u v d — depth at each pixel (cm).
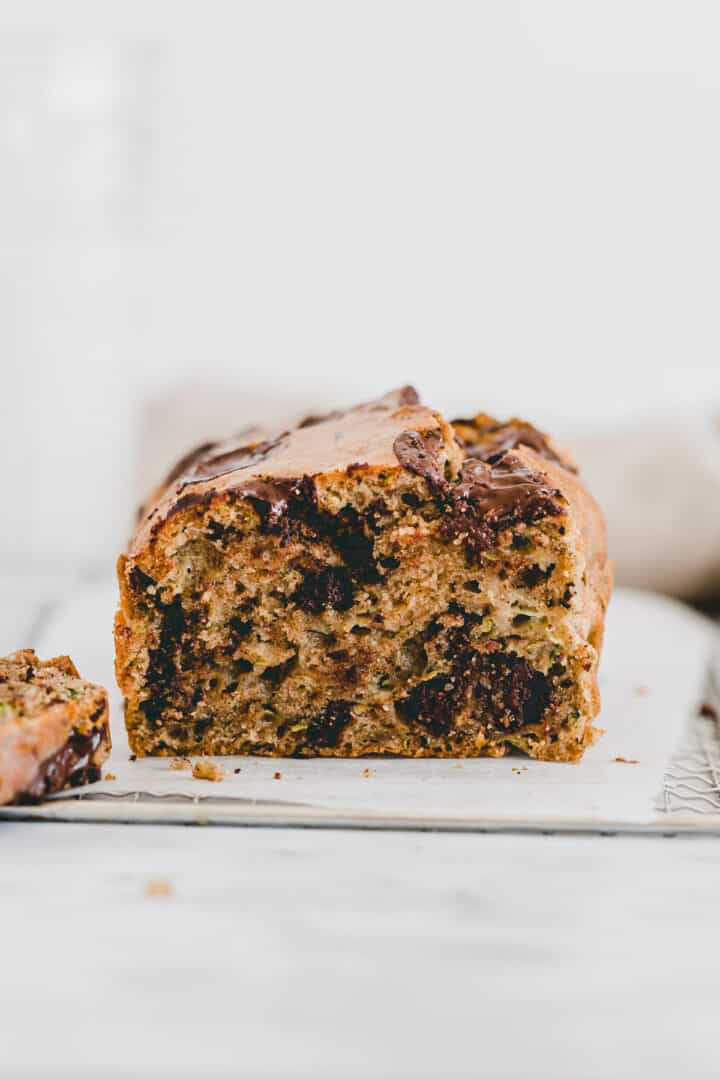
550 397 77
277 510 39
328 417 44
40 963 31
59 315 77
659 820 35
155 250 77
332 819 35
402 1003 30
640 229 75
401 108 75
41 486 78
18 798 35
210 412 64
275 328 78
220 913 32
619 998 30
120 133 75
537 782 38
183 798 36
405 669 40
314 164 76
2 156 75
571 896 33
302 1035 29
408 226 76
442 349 77
